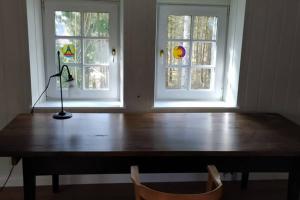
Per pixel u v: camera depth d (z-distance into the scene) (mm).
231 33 2588
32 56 2303
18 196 2369
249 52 2439
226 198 2457
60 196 2420
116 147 1624
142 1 2271
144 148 1620
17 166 2467
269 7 2379
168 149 1614
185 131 1930
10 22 2197
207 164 1717
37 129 1894
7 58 2250
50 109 2371
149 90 2428
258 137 1846
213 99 2713
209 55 2670
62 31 2484
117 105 2473
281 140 1800
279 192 2551
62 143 1661
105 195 2445
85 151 1560
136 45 2338
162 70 2627
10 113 2344
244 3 2361
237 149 1638
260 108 2559
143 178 2619
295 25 2430
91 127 1964
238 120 2221
